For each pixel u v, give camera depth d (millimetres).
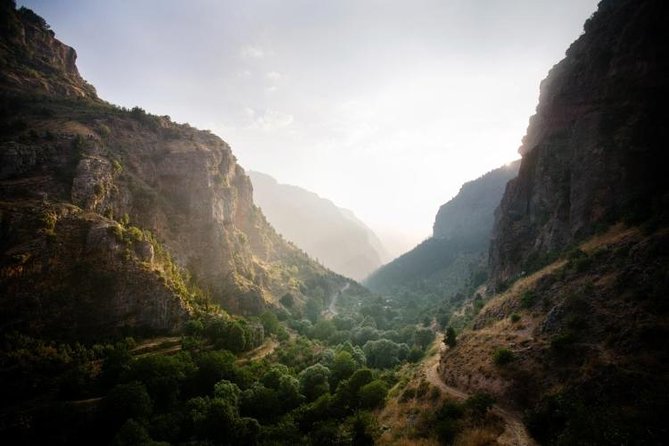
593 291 55094
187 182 123750
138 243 85000
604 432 31344
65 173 85375
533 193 108500
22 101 104875
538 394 46562
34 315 64188
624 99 79500
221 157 148250
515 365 53094
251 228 178625
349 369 80500
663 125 71562
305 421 57375
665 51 74875
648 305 45562
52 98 116500
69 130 97188
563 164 94312
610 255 59594
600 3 112000
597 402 38969
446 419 46469
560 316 55406
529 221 108500
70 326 67562
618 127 78625
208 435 50594
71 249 73438
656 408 33594
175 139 134625
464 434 42625
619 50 83062
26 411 50844
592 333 48812
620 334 45156
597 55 90438
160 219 109312
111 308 73562
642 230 57594
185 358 67688
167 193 120250
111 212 89000
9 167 78000
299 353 95875
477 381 55625
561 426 37938
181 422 52438
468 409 47219
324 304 195500
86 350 64938
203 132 153875
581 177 82438
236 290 117062
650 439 29812
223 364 67562
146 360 60375
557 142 100000
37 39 136750
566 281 63719
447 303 166625
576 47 116688
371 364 106250
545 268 77688
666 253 49219
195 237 118438
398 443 44219
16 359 56500
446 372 65188
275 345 100062
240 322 92938
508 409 47281
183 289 90312
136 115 129000
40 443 47531
